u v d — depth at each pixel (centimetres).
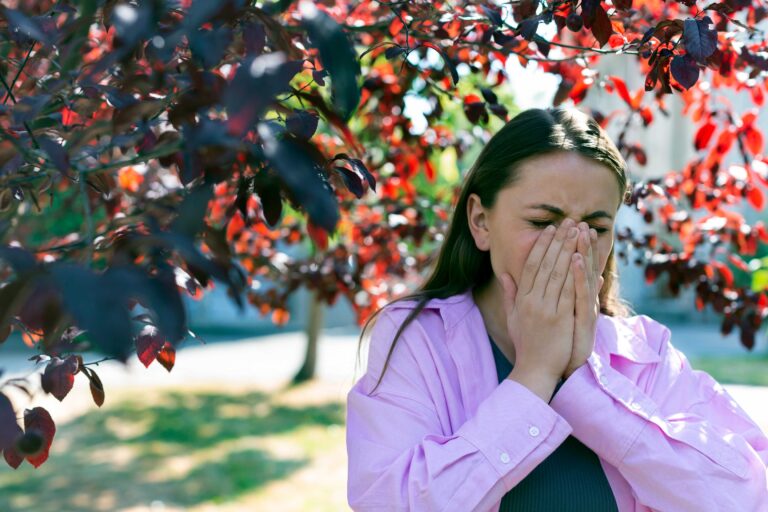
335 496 583
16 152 93
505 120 208
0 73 130
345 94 75
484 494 119
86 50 140
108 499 579
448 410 135
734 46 171
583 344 130
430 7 173
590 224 130
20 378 130
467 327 143
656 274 266
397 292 347
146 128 102
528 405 123
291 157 71
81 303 59
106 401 948
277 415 869
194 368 1224
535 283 128
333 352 1382
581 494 130
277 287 337
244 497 582
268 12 100
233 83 66
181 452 714
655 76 146
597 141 129
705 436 130
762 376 1025
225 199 259
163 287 65
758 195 253
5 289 65
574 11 151
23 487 610
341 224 327
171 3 108
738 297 259
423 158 296
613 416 128
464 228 150
